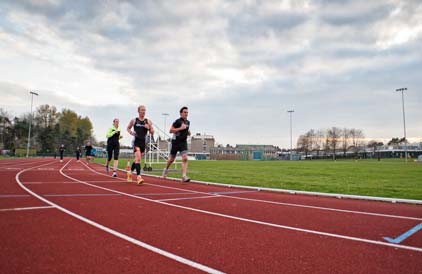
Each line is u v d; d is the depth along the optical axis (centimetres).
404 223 444
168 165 1120
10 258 269
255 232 381
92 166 2027
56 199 578
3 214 438
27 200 557
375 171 1927
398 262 280
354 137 10394
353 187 914
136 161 912
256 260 280
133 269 252
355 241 348
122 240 333
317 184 1002
